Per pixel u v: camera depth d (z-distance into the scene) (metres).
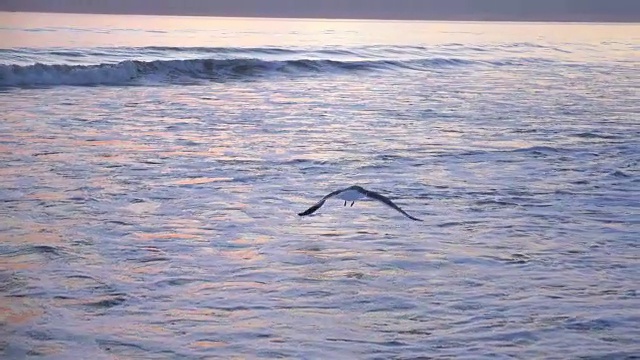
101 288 11.24
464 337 9.68
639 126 27.95
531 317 10.31
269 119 28.44
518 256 13.01
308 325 10.02
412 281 11.70
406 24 149.38
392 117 29.48
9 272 11.83
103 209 15.63
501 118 29.58
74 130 25.14
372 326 10.00
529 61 62.53
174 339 9.55
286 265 12.40
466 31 117.19
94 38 74.12
